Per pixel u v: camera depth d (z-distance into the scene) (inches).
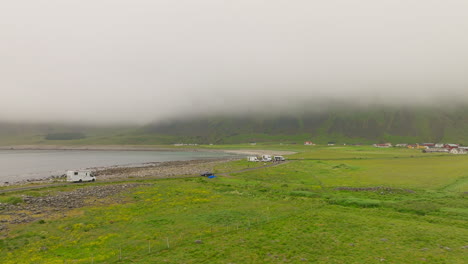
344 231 1467.8
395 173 3816.4
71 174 3356.3
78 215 1803.6
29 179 4163.4
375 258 1122.7
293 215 1798.7
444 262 1081.4
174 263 1089.4
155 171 4785.9
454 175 3430.1
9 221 1659.7
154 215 1800.0
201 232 1464.1
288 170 4441.4
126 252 1205.1
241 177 3718.0
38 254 1181.1
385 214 1807.3
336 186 2898.6
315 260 1109.1
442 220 1642.5
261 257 1139.9
